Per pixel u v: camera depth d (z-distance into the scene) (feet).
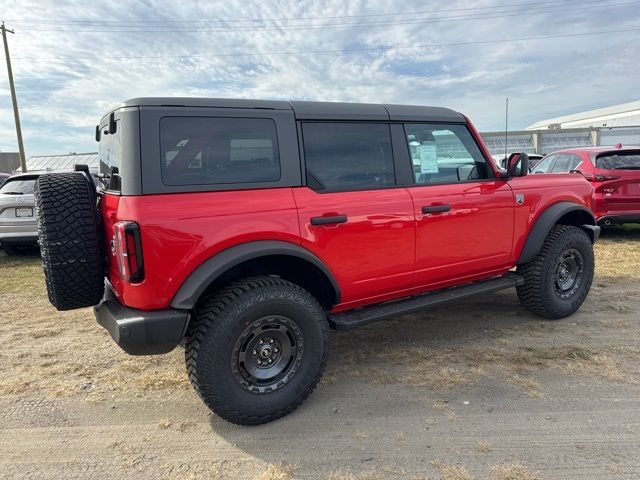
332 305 10.80
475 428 9.12
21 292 19.71
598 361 11.78
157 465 8.30
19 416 9.97
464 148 12.92
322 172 10.37
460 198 12.21
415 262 11.60
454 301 12.44
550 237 14.24
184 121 8.85
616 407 9.71
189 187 8.72
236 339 8.89
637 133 140.97
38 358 12.87
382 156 11.32
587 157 25.76
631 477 7.63
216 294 9.17
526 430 9.00
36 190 9.40
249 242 9.15
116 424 9.64
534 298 14.24
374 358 12.35
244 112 9.48
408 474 7.85
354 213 10.44
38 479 7.99
